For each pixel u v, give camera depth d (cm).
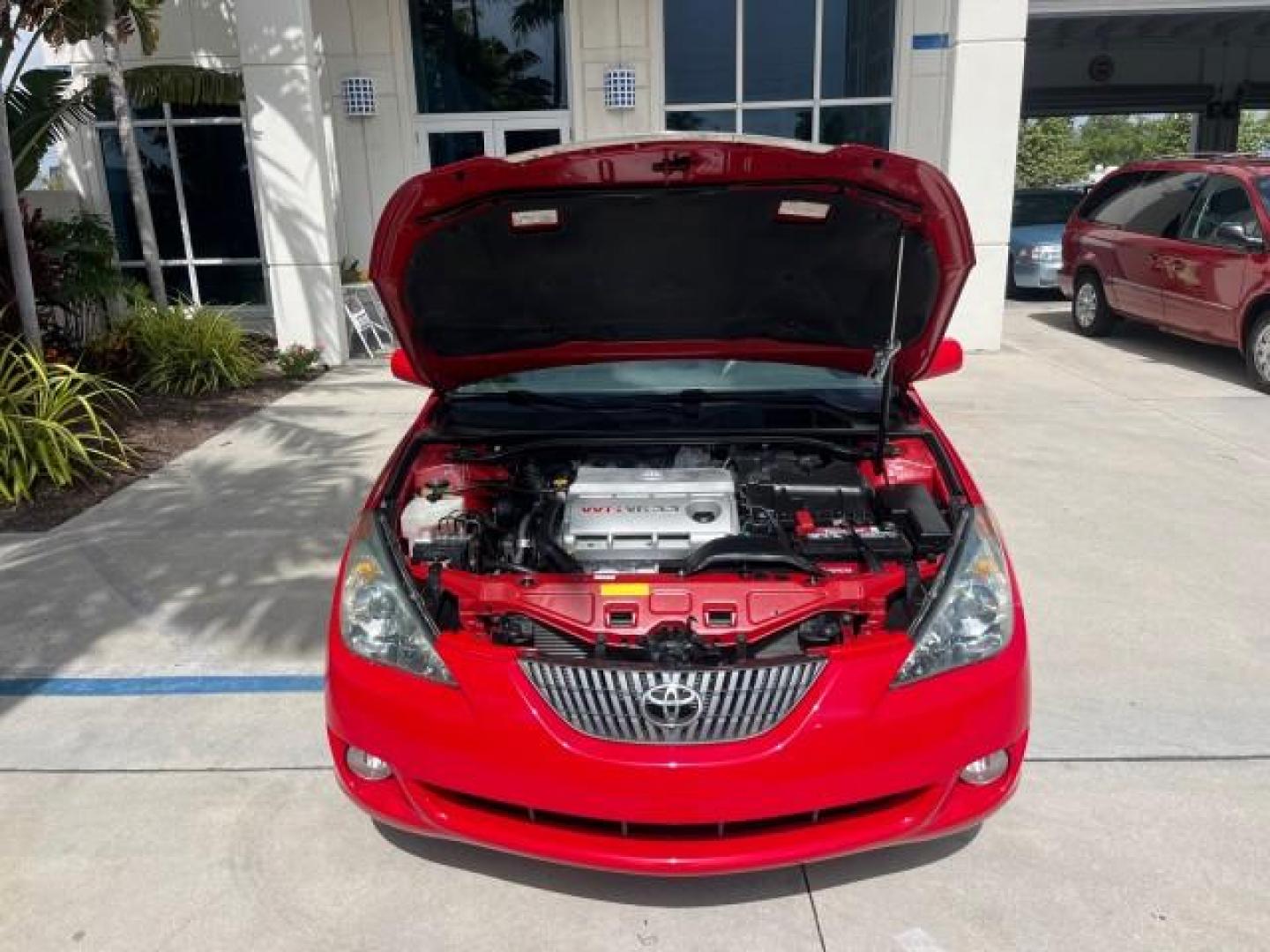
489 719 257
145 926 278
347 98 1191
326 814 323
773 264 346
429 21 1198
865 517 339
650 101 1176
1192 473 646
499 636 280
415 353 373
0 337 809
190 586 495
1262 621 445
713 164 296
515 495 357
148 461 706
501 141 1230
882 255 333
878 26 1131
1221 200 944
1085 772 337
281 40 976
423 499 347
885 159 286
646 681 257
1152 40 2178
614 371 407
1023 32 982
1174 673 401
